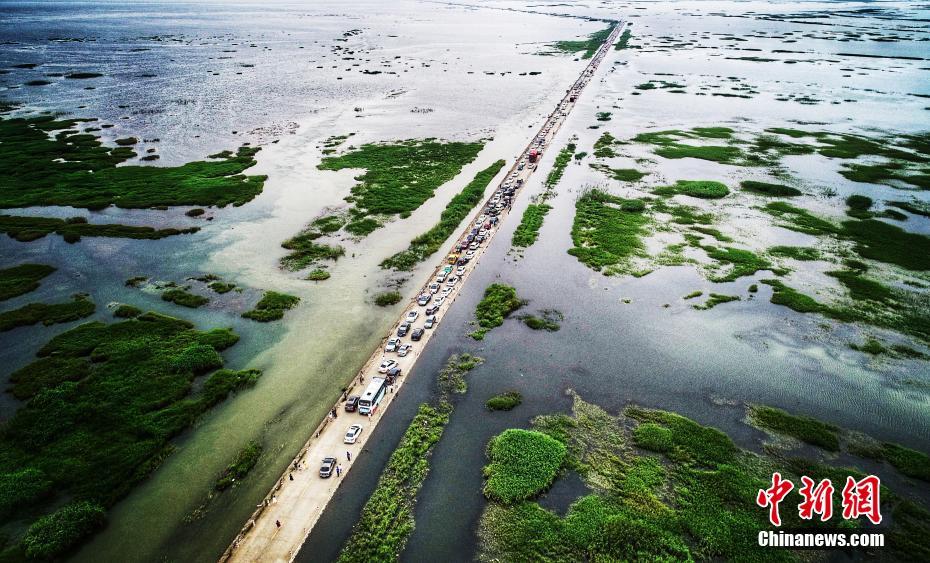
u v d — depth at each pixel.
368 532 36.34
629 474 40.84
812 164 107.69
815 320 59.88
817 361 53.59
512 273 70.31
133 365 52.25
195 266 71.56
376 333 57.69
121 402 47.75
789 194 93.88
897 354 54.41
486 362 53.34
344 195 94.94
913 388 49.84
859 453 42.97
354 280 68.00
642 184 99.69
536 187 99.44
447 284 65.75
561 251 76.06
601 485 40.00
